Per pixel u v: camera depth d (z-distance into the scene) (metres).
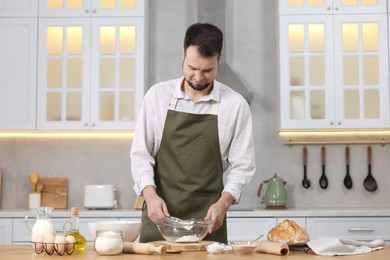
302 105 5.18
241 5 5.61
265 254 2.37
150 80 5.55
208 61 2.62
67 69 5.24
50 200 5.44
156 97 2.91
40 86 5.21
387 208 5.25
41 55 5.23
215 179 2.91
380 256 2.29
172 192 2.89
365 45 5.20
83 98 5.21
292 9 5.20
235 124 2.89
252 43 5.56
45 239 2.34
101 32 5.27
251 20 5.59
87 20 5.25
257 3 5.61
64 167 5.52
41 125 5.19
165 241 2.64
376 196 5.45
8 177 5.53
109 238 2.34
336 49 5.18
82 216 4.80
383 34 5.19
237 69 5.54
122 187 5.50
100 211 4.83
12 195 5.52
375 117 5.16
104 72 5.24
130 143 5.53
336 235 4.75
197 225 2.51
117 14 5.24
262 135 5.50
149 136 2.92
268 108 5.52
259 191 5.32
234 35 5.57
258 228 4.76
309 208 5.33
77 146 5.53
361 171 5.48
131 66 5.23
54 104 5.23
